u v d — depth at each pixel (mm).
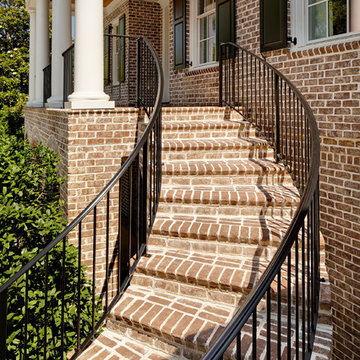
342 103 5051
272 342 2994
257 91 6809
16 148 6406
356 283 4711
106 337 3518
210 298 3576
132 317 3389
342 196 4906
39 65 11711
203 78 8547
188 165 5012
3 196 4703
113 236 5512
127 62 12086
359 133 4805
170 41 9859
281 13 6016
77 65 5539
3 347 2969
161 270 3744
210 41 8664
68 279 4359
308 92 5629
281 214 4391
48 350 3906
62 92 8188
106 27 14312
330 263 5117
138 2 11945
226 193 4527
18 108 19438
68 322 4168
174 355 3242
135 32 11953
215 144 5379
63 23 8070
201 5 8883
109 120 5344
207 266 3744
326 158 5184
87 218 5320
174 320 3312
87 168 5266
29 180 5168
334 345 5082
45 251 3117
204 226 4133
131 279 3906
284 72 6113
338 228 4977
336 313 5043
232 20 7426
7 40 22578
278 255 2312
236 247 3949
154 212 4281
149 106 5859
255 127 5918
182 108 6344
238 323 2031
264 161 5305
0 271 4328
